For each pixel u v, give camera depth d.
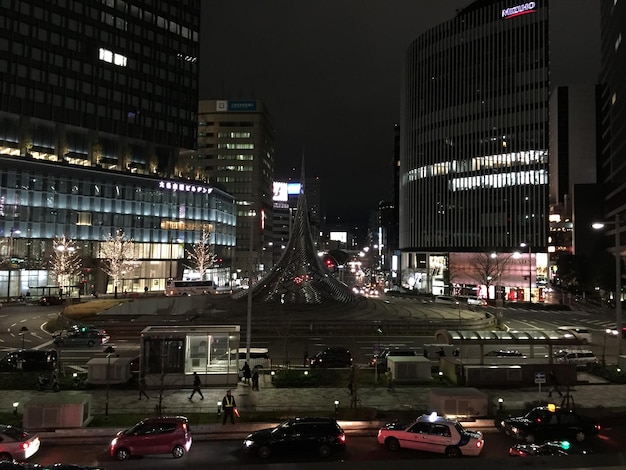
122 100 101.94
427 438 20.16
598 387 31.16
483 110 110.81
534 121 103.75
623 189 90.88
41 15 90.56
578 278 97.25
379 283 137.88
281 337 48.31
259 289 64.69
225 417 23.23
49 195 84.50
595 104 149.38
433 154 118.81
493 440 22.08
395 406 26.81
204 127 154.38
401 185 134.88
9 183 79.31
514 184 105.31
